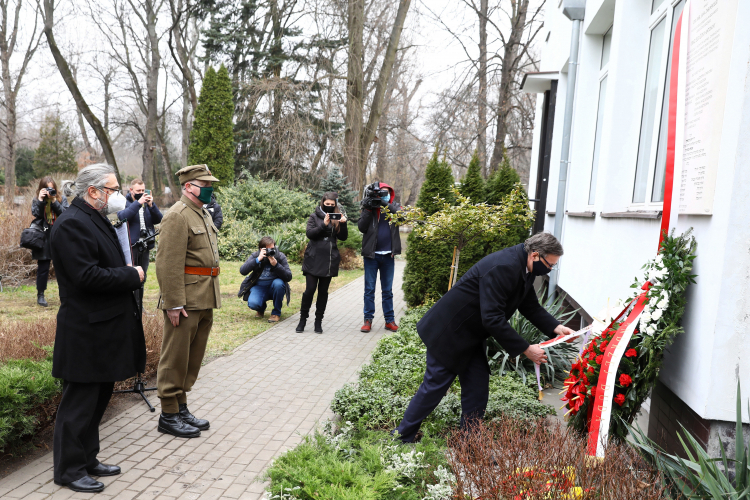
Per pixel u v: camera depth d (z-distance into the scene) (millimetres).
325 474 2910
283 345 6730
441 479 2818
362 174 21844
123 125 33031
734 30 2695
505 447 2568
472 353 3572
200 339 4219
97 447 3387
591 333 3426
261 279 8094
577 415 3191
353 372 5664
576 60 7090
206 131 21031
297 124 21609
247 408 4586
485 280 3346
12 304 8117
